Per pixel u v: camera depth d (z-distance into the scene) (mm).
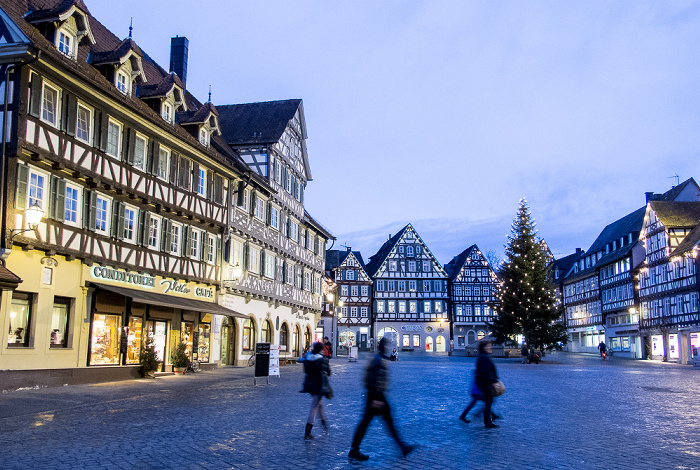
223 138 35062
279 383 20688
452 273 84062
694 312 45344
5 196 15883
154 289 22922
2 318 16094
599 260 67750
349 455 8188
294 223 40125
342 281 75750
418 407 14203
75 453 8266
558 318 48656
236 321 30422
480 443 9406
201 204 26266
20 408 12656
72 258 18422
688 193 57812
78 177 18766
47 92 17484
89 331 19422
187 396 15891
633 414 13172
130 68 21703
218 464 7691
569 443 9461
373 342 75062
